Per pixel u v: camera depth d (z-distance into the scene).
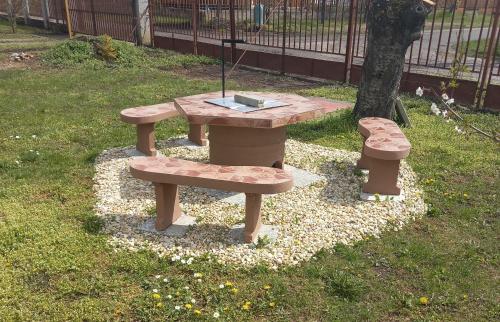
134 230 3.88
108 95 8.86
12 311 2.88
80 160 5.48
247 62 12.72
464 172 5.25
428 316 2.95
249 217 3.67
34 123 6.93
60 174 5.04
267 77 11.45
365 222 4.06
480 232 3.99
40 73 11.02
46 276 3.26
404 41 6.38
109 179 4.91
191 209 4.27
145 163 3.88
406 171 5.22
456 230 4.03
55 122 7.00
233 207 4.32
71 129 6.68
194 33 14.08
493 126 7.06
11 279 3.19
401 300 3.09
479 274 3.39
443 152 5.88
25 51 14.30
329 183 4.89
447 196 4.66
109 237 3.75
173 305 2.98
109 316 2.88
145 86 9.73
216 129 4.75
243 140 4.66
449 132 6.68
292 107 4.89
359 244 3.75
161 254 3.54
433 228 4.05
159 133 6.60
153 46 15.71
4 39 17.62
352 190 4.71
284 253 3.57
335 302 3.06
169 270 3.36
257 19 14.76
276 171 3.76
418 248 3.68
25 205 4.28
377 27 6.42
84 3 17.58
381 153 4.30
